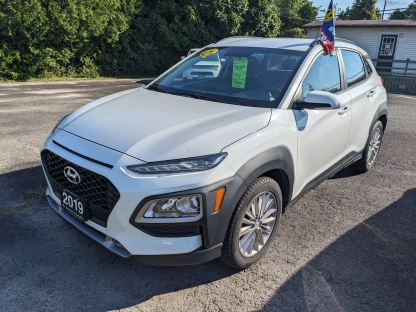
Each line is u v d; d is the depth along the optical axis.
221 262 3.00
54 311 2.40
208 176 2.32
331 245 3.28
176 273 2.84
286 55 3.53
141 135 2.54
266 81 3.32
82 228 2.61
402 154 5.92
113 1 17.86
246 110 2.96
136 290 2.64
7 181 4.20
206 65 3.69
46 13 15.46
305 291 2.69
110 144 2.49
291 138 2.95
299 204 4.04
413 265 3.04
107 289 2.63
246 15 23.61
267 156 2.66
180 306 2.51
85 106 3.33
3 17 14.11
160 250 2.36
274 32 25.50
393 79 16.59
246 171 2.51
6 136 5.98
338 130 3.72
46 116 7.61
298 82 3.23
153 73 22.62
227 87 3.41
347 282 2.80
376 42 22.08
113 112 2.98
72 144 2.61
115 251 2.41
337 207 4.01
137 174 2.28
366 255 3.15
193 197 2.30
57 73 17.81
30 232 3.24
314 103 2.98
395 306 2.58
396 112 9.70
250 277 2.83
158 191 2.25
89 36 17.84
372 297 2.66
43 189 4.00
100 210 2.43
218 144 2.47
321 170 3.67
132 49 21.09
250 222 2.74
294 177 3.11
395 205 4.11
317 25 23.77
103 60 19.81
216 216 2.39
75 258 2.94
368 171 5.12
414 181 4.82
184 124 2.67
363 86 4.39
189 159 2.34
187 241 2.38
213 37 23.03
